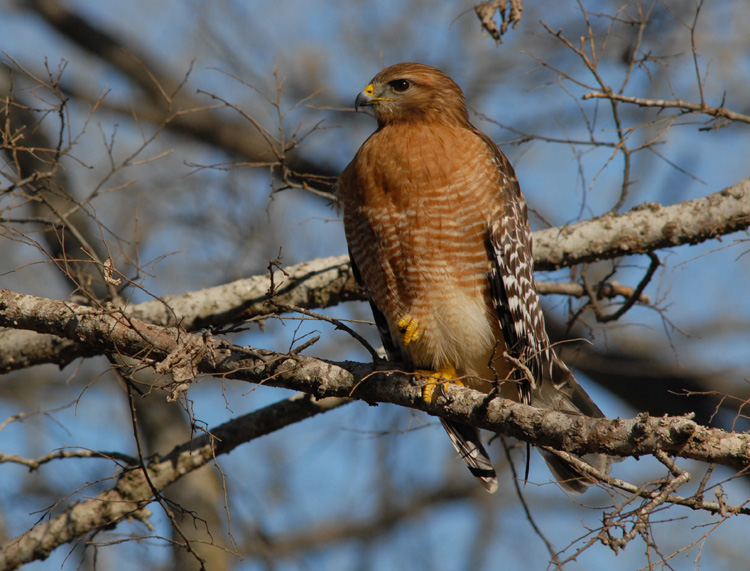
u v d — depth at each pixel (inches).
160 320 417.7
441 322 364.5
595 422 262.4
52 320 303.0
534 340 374.0
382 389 307.3
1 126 378.6
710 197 410.0
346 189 377.7
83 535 355.3
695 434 245.1
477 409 288.8
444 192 352.8
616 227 411.2
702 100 356.2
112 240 447.2
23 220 345.4
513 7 363.3
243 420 397.4
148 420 479.8
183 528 464.8
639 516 227.3
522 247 375.6
